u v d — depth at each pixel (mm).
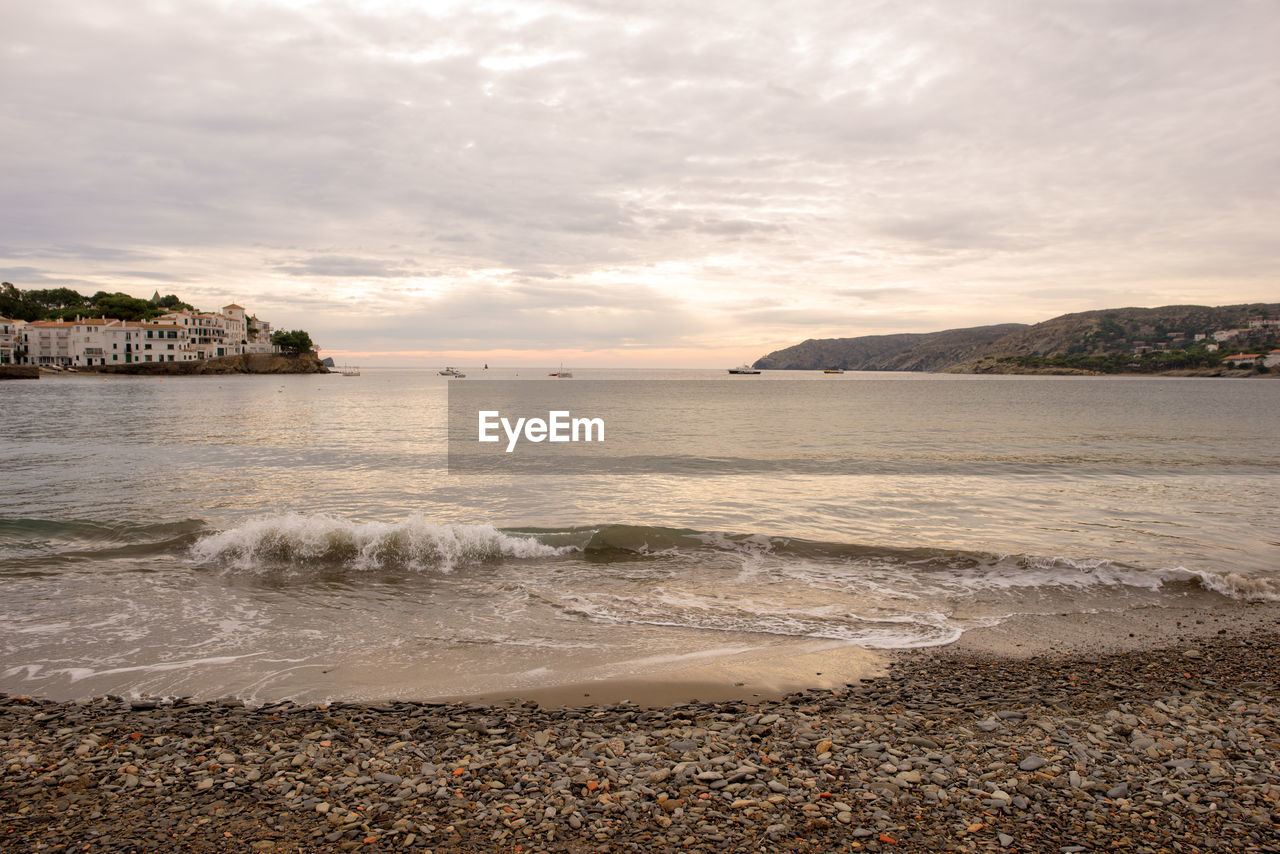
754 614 11117
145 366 173750
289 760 6250
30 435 40438
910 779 5977
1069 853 4898
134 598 11445
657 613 11125
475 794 5672
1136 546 15789
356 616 10805
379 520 18484
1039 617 11102
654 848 4906
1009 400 94250
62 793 5613
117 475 25562
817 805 5535
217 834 5023
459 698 7910
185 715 7281
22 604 11055
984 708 7664
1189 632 10461
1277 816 5398
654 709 7656
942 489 23641
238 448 34938
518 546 14820
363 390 118688
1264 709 7594
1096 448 37750
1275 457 33750
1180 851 4941
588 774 6031
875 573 13477
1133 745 6715
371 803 5504
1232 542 16188
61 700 7746
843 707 7656
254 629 10148
